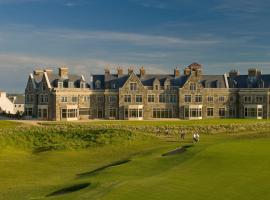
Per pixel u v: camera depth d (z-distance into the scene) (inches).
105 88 5452.8
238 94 5669.3
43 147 3097.9
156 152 2448.3
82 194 1379.2
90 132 3538.4
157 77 5634.8
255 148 2036.2
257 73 5782.5
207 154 1887.3
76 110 5251.0
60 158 2637.8
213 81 5703.7
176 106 5546.3
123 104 5398.6
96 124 4158.5
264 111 5585.6
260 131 3993.6
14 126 3806.6
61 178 1989.4
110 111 5433.1
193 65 5605.3
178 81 5629.9
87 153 2839.6
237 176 1441.9
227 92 5659.5
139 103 5442.9
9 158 2628.0
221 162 1710.1
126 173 1808.6
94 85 5472.4
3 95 7455.7
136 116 5398.6
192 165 1702.8
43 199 1401.3
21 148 3080.7
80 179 1828.2
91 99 5408.5
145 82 5561.0
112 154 2785.4
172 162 1924.2
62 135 3474.4
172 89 5536.4
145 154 2464.3
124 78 5521.7
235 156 1812.3
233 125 4156.0
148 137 3484.3
